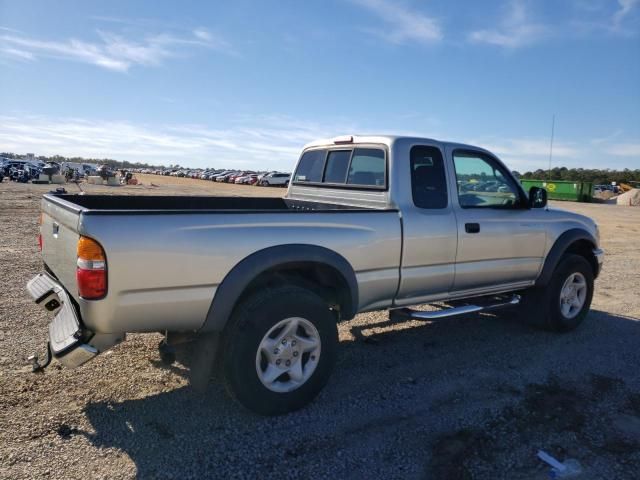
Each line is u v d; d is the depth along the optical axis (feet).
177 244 9.71
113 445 9.68
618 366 14.67
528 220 16.31
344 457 9.63
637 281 27.37
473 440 10.37
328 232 11.68
